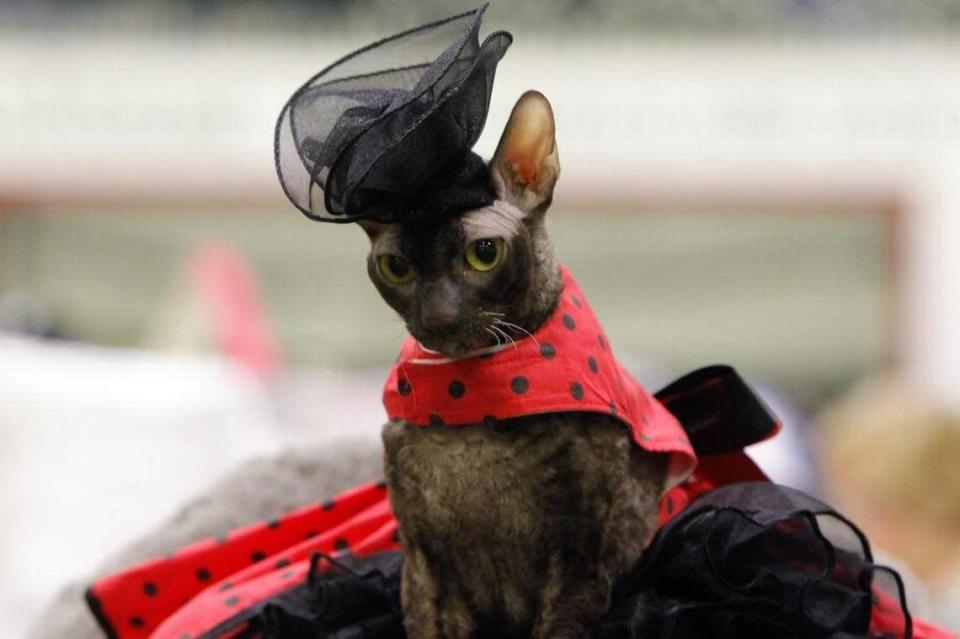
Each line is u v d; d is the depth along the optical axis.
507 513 1.36
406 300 1.34
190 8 5.52
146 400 3.27
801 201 5.41
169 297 4.96
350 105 1.28
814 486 3.00
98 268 5.48
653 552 1.43
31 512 3.20
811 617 1.40
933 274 5.42
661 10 5.39
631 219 5.43
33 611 3.14
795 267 5.49
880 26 5.43
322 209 1.27
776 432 1.61
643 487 1.43
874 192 5.41
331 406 3.61
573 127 5.34
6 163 5.45
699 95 5.34
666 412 1.54
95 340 5.43
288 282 5.51
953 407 3.03
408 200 1.29
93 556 3.18
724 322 5.53
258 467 2.03
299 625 1.50
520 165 1.38
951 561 2.79
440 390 1.35
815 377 5.54
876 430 2.92
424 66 1.30
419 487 1.38
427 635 1.42
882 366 5.48
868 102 5.38
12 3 5.54
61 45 5.46
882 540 2.82
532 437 1.34
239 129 5.44
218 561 1.76
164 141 5.45
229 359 3.81
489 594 1.43
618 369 1.43
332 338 5.50
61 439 3.22
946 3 5.43
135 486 3.22
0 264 5.48
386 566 1.59
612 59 5.34
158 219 5.48
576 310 1.42
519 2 5.33
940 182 5.38
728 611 1.39
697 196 5.40
